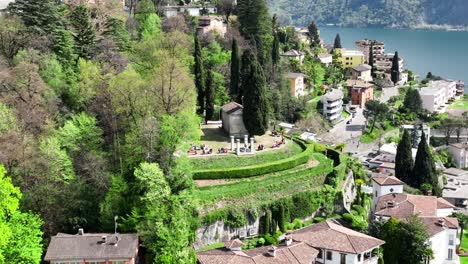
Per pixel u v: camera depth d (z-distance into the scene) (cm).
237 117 15462
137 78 13000
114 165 12219
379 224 13375
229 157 13925
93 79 13562
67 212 11031
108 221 11038
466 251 15188
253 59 15825
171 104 12838
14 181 10550
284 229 12656
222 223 11938
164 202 10881
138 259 10550
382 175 17925
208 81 17312
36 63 13812
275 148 15000
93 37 15900
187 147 11925
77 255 9844
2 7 19062
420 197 15612
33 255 8544
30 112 12000
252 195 12581
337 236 11881
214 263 10469
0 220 7988
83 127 12194
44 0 15438
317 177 14075
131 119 12556
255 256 10794
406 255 12712
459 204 19375
